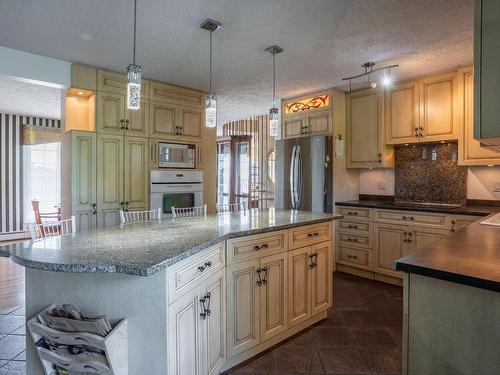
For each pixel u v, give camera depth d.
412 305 1.27
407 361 1.29
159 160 3.87
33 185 6.56
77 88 3.28
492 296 1.10
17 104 5.26
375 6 2.17
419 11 2.24
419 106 3.65
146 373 1.41
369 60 3.15
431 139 3.56
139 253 1.45
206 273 1.74
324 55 3.03
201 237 1.82
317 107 4.29
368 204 3.85
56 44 2.80
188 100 4.15
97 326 1.36
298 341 2.43
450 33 2.57
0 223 6.14
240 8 2.21
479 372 1.13
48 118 6.56
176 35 2.62
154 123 3.83
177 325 1.45
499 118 1.27
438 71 3.46
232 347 2.02
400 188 4.16
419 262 1.28
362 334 2.54
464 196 3.66
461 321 1.16
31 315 1.59
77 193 3.27
